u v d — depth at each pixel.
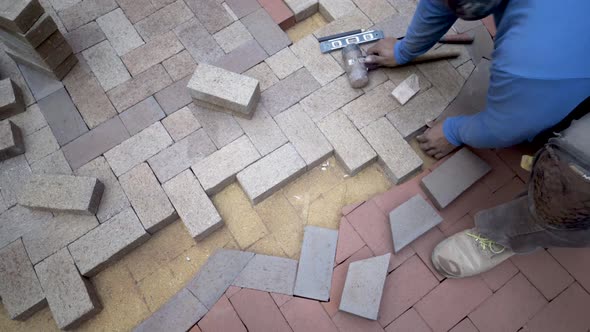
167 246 2.19
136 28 2.63
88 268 2.07
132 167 2.27
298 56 2.52
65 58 2.44
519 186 2.16
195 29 2.62
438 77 2.42
